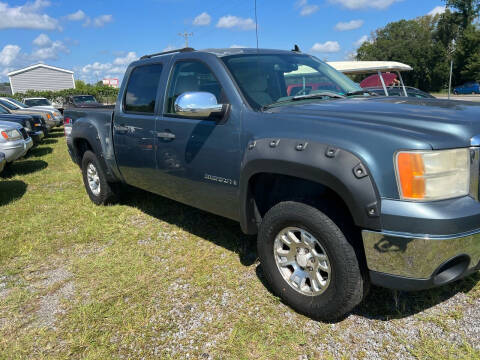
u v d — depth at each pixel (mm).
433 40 54719
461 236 1984
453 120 2193
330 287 2365
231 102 2924
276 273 2705
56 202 5480
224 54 3258
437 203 1999
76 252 3816
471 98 32875
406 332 2396
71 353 2408
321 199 2402
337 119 2375
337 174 2135
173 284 3096
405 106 2625
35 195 5902
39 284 3250
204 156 3115
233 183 2918
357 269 2256
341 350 2283
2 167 6195
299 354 2275
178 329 2557
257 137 2627
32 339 2557
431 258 1991
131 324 2619
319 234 2330
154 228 4281
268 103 2973
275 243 2688
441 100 2992
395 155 2021
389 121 2281
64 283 3234
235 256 3502
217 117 2992
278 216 2561
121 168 4418
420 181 1979
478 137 2090
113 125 4348
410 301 2684
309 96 3113
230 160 2902
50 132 16281
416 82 54781
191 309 2756
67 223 4586
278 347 2338
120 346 2436
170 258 3541
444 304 2627
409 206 1990
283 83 3332
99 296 2992
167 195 3861
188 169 3305
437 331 2381
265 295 2863
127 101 4164
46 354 2416
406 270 2062
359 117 2395
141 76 4020
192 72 3357
